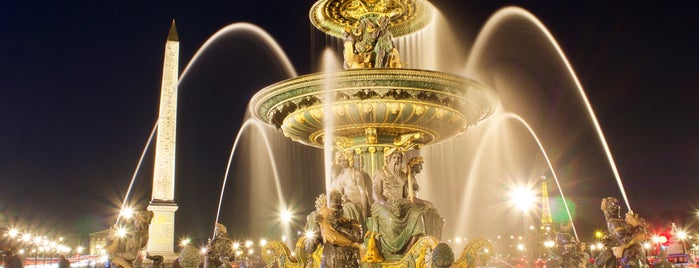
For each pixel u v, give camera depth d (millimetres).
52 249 64250
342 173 11594
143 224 9984
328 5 13625
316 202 11359
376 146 11844
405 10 14055
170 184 41906
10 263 25234
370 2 13477
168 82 42906
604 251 9000
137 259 10070
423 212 10719
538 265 19703
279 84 11148
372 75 10445
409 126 11602
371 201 11242
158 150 42156
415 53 17078
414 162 11438
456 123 11969
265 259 11484
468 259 10055
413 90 10750
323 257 7734
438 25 16297
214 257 11383
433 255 8438
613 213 9102
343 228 7727
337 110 11070
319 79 10695
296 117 11664
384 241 10578
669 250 17297
